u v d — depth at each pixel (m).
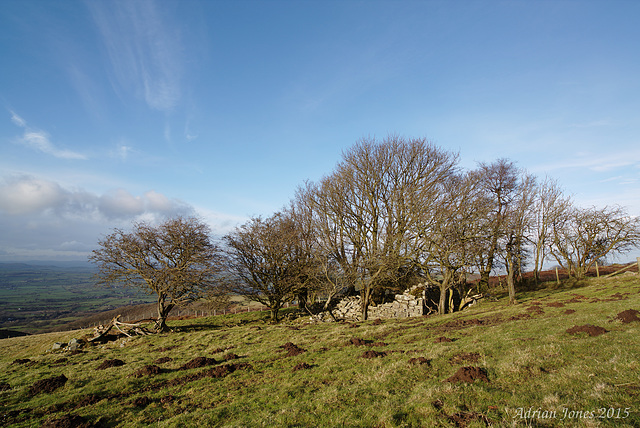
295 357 15.90
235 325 36.78
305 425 8.02
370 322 28.97
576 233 42.12
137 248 31.77
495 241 31.28
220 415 9.41
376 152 38.81
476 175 36.12
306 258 40.03
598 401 7.08
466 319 23.69
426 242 31.81
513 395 8.02
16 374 17.53
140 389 12.73
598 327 13.30
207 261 33.25
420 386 9.52
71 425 9.36
